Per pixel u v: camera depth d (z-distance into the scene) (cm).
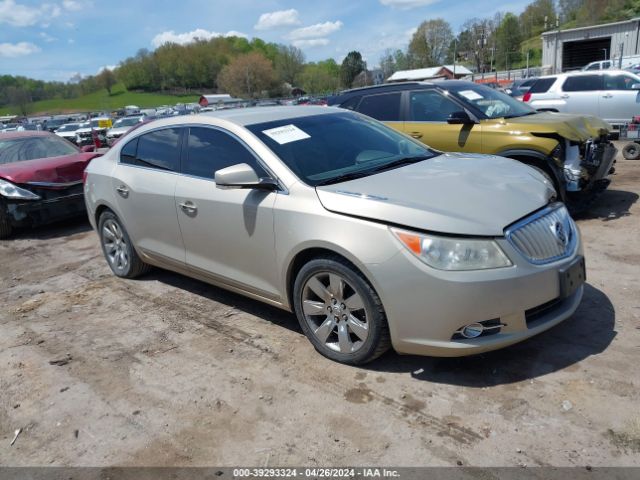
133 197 470
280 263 351
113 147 530
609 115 1165
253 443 275
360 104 740
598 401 281
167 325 422
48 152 862
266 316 422
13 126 4750
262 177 364
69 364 373
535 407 281
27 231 819
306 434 278
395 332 301
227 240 388
